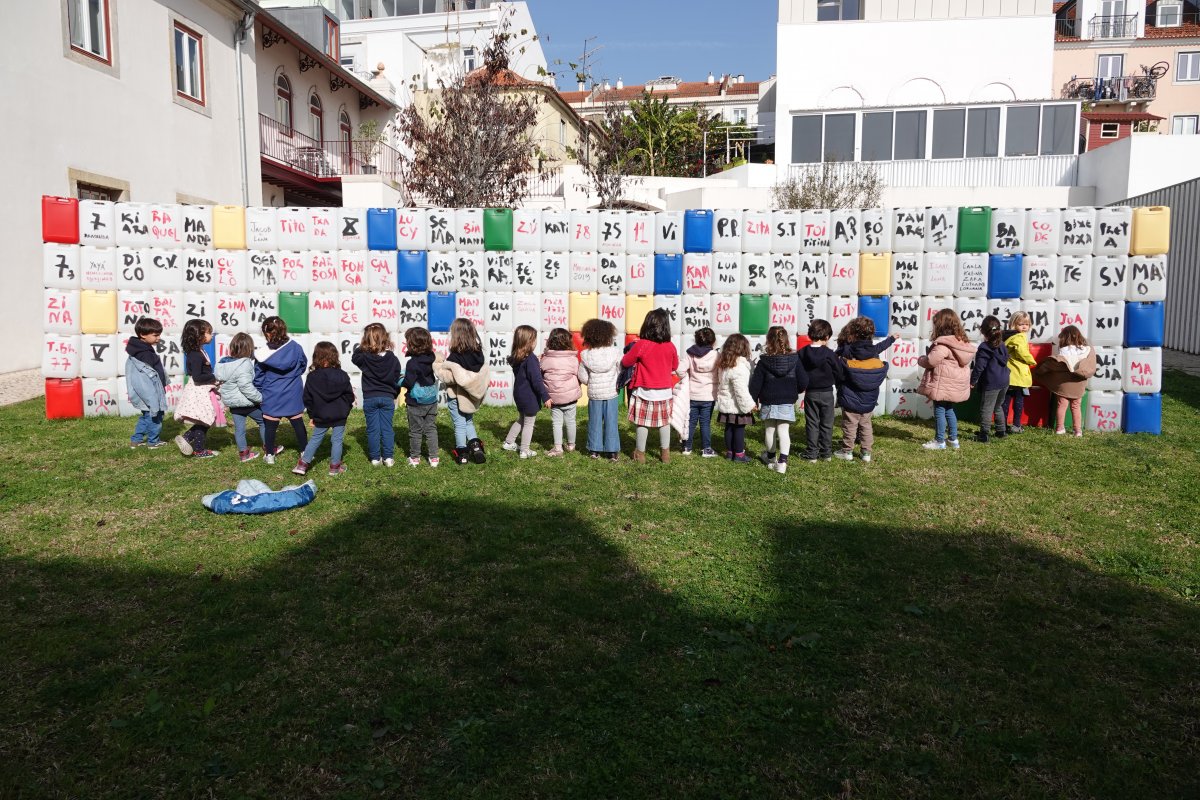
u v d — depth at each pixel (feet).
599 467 24.54
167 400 31.86
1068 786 9.95
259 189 64.75
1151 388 29.94
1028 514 20.04
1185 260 54.08
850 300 32.58
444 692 11.79
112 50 47.96
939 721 11.23
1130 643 13.50
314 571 16.14
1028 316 29.50
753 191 78.13
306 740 10.69
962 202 75.92
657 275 33.01
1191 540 18.29
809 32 90.22
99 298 31.17
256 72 65.10
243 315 32.50
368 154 82.07
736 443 25.38
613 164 76.79
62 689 11.71
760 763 10.29
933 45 88.94
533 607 14.55
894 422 31.89
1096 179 75.00
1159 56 124.36
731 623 14.07
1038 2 87.15
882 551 17.48
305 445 24.98
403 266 32.86
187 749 10.45
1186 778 10.07
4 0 40.45
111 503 20.36
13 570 16.06
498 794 9.68
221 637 13.29
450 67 79.30
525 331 25.17
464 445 24.72
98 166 46.91
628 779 9.95
